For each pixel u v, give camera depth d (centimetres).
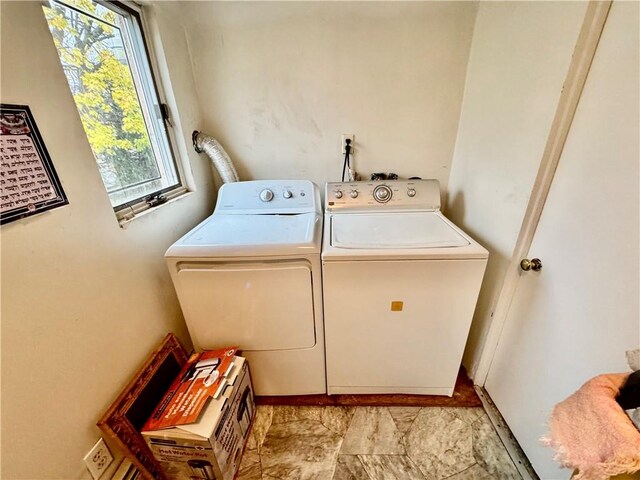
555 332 100
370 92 159
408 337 130
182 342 148
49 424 81
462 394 148
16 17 73
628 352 59
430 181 154
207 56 156
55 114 83
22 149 74
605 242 81
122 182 122
